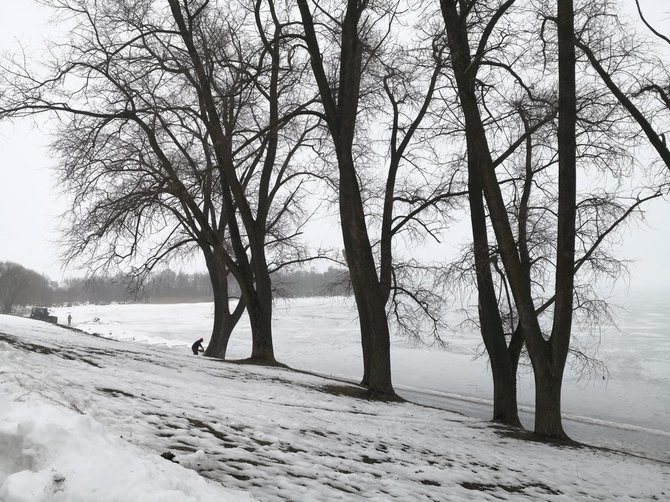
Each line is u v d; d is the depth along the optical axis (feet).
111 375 30.17
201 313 314.14
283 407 32.71
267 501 13.15
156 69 62.69
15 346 32.53
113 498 9.11
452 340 164.66
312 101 55.72
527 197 52.75
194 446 17.15
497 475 24.59
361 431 29.27
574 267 41.70
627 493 25.81
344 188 54.34
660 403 88.63
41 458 9.71
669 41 37.73
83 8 62.28
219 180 65.92
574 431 69.41
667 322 219.82
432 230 67.97
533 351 42.27
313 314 259.39
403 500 16.69
